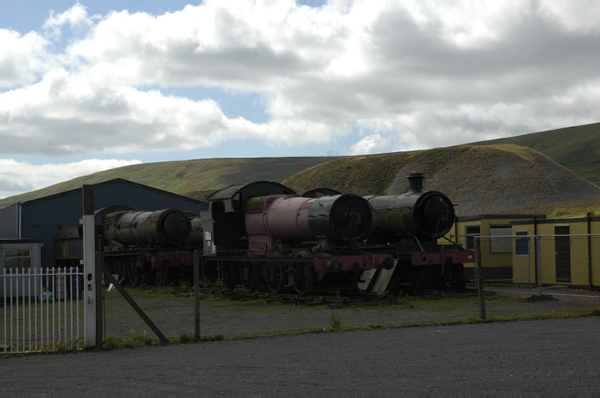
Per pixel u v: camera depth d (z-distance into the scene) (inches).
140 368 332.2
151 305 767.1
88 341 413.7
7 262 941.2
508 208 4067.4
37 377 318.3
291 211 826.8
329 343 404.5
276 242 869.8
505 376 278.4
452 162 5054.1
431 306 669.3
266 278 840.9
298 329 481.4
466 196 4446.4
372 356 342.6
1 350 418.9
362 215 779.4
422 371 294.8
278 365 324.5
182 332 507.5
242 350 387.5
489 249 1009.5
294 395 257.1
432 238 853.8
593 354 327.9
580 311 538.3
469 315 561.6
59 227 1519.4
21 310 724.7
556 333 416.2
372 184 5285.4
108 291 1057.5
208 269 1089.4
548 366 297.9
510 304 677.3
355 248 781.3
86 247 419.5
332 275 781.9
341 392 258.7
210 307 733.3
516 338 396.5
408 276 814.5
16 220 1480.1
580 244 824.9
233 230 964.0
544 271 884.0
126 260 1209.4
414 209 821.2
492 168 4677.7
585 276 815.1
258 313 648.4
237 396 259.6
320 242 784.9
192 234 1309.1
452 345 373.1
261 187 952.9
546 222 883.4
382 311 630.5
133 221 1222.3
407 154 5713.6
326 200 774.5
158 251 1125.1
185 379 296.5
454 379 275.6
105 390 280.2
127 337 478.9
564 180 4350.4
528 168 4517.7
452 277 854.5
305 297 744.3
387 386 266.1
